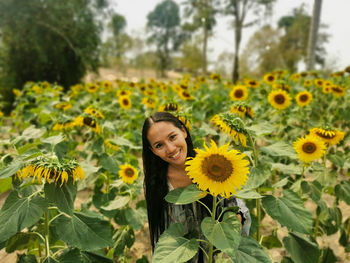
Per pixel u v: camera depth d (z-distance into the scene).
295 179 2.86
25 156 1.45
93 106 4.10
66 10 12.53
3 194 4.16
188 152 1.68
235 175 1.12
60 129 3.60
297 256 1.76
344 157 2.82
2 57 12.12
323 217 2.60
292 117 4.09
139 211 2.53
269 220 3.49
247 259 1.33
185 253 1.23
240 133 1.72
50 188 1.32
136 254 2.93
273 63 36.12
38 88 7.56
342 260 2.81
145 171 1.71
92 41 13.68
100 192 2.80
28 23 11.73
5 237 1.28
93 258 1.70
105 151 2.96
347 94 5.40
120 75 33.72
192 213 1.66
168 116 1.53
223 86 9.37
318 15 14.15
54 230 1.83
